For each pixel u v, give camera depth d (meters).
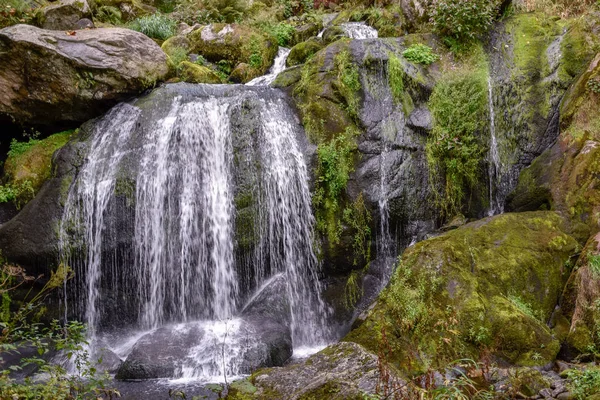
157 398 6.01
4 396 4.76
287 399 5.10
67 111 9.28
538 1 11.19
